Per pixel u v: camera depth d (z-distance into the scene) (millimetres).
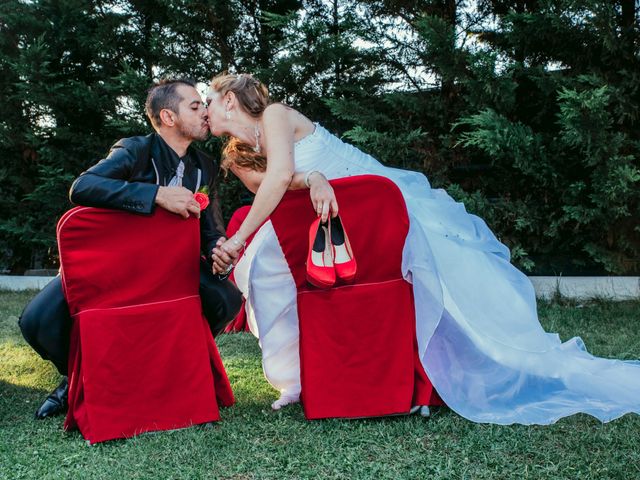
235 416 2576
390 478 1880
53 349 2545
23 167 8023
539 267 6520
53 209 7711
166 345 2410
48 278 7824
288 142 2512
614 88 5102
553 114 5820
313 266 2348
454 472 1907
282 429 2361
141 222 2338
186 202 2361
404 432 2295
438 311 2402
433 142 6227
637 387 2643
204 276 2701
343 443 2191
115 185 2305
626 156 5129
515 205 5852
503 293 2779
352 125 6805
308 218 2441
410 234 2461
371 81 6664
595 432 2211
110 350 2338
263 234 2889
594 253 5570
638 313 4855
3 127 7461
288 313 2805
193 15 6684
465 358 2629
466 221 2965
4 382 3270
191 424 2412
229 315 2719
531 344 2713
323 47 6160
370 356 2467
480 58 5348
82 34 7551
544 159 5398
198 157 2730
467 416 2387
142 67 7754
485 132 5227
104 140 7617
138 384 2365
